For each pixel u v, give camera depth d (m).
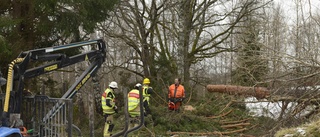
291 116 10.67
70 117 6.09
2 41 11.02
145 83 10.41
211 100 14.98
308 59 10.56
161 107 13.68
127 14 19.11
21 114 6.65
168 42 23.36
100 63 8.17
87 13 12.55
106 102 10.23
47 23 12.50
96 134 13.47
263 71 11.66
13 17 13.05
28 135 6.36
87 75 7.95
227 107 13.41
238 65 11.73
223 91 13.16
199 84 20.00
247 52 12.36
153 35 19.86
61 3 12.16
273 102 11.22
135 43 19.64
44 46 13.90
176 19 20.41
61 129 6.22
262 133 11.43
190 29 20.62
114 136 7.91
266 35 13.12
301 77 10.48
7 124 5.64
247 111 13.34
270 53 11.12
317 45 10.70
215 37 21.25
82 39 14.32
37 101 6.54
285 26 12.11
